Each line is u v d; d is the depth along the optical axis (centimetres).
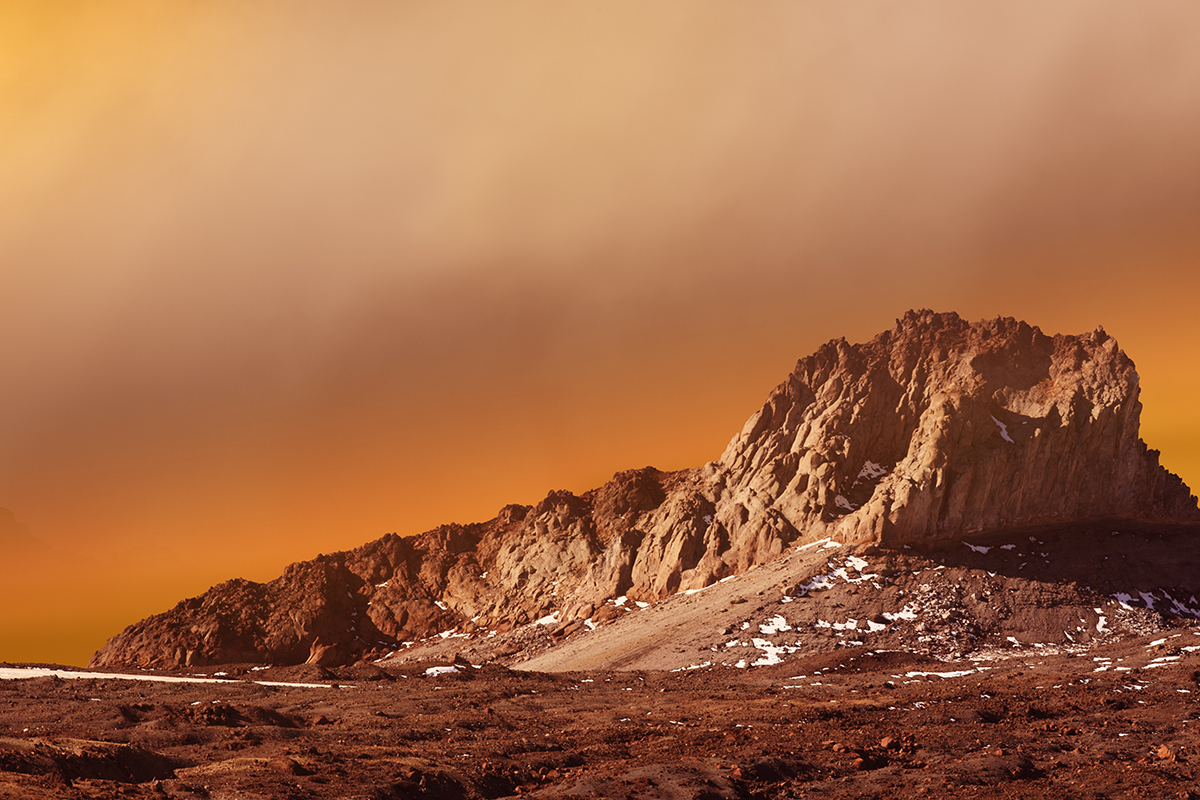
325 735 7656
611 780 5803
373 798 5156
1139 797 5450
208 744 6925
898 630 13538
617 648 14750
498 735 8031
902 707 9081
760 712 8906
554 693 10988
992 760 6350
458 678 12244
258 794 4897
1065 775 6109
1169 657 11212
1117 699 8775
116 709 8088
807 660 12706
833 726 8031
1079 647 13000
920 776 6028
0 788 4166
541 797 5550
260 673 12875
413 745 7369
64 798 4188
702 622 14675
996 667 11888
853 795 5678
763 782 5959
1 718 7844
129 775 5384
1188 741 7000
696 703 9806
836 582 14688
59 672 12256
